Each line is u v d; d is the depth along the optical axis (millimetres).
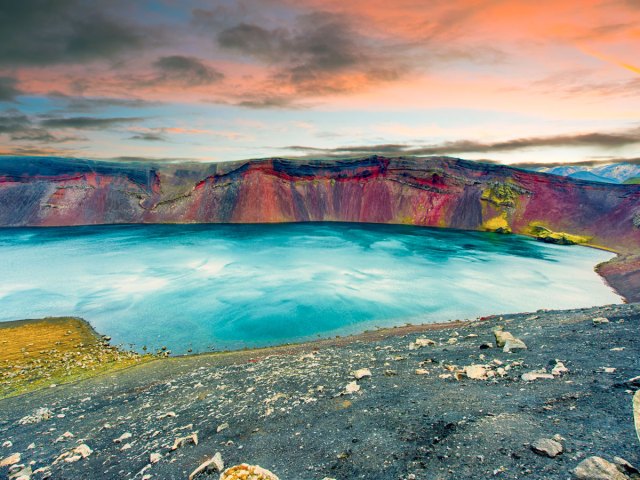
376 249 133750
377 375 20312
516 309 66688
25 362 43469
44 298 75438
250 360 35906
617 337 19922
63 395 29859
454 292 77312
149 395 25438
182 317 63344
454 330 35469
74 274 95750
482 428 11305
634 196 182125
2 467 15055
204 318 62688
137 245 144000
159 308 68188
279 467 11586
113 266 105125
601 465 7508
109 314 65500
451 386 16188
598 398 11859
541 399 12789
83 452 15250
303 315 63312
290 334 55469
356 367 23391
